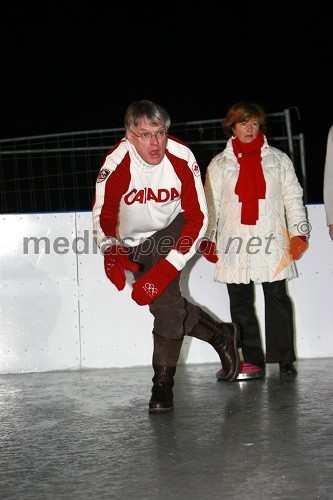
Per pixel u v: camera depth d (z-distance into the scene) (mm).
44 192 7043
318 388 4059
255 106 4434
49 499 2465
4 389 4461
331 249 5188
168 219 3648
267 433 3133
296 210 4488
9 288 5098
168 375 3682
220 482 2555
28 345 5098
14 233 5105
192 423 3365
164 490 2502
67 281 5125
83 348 5121
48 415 3680
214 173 4492
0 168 7047
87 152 7281
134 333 5125
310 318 5180
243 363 4477
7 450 3062
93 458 2895
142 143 3367
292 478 2566
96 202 3518
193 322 3887
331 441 2980
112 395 4117
